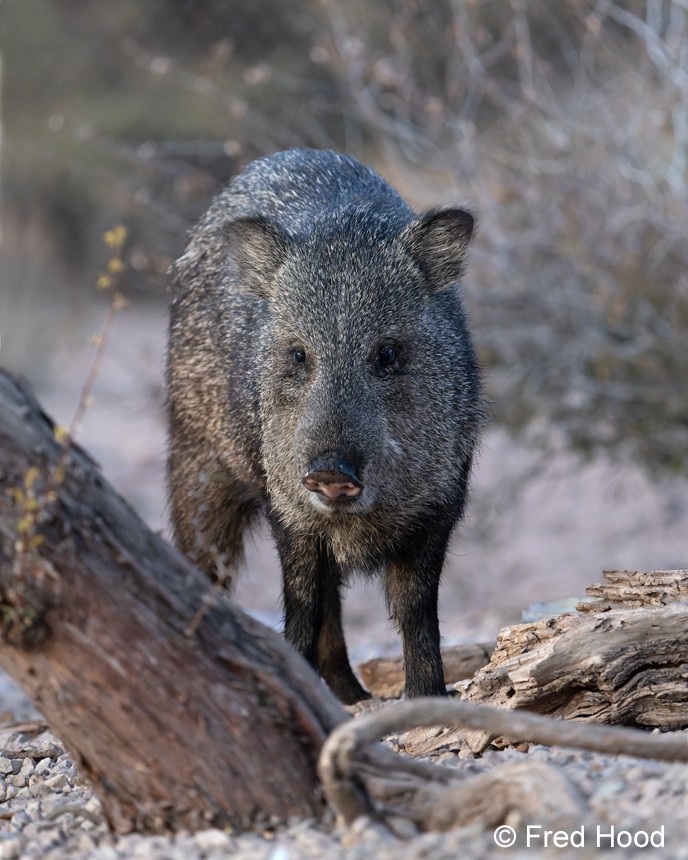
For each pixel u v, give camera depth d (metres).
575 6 15.96
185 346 10.09
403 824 5.27
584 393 16.66
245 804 5.37
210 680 5.33
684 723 6.75
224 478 9.77
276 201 9.77
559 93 18.36
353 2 17.91
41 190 30.30
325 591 8.83
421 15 19.27
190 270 10.24
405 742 7.25
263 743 5.37
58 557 5.18
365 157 17.62
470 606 16.75
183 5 27.72
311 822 5.36
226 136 24.06
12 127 30.70
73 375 26.50
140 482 21.98
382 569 8.73
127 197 21.64
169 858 5.12
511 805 5.10
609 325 16.17
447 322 8.84
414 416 8.37
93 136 20.38
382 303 8.32
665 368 16.12
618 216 15.08
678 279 15.68
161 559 5.39
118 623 5.25
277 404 8.44
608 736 5.28
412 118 19.83
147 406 20.38
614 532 18.30
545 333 16.41
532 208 15.77
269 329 8.65
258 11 24.50
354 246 8.50
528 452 20.23
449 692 8.75
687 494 19.28
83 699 5.29
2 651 5.30
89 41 31.25
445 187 16.34
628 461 18.05
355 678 9.80
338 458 7.58
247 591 17.92
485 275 16.52
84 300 28.75
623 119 16.20
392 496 8.30
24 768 7.70
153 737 5.31
